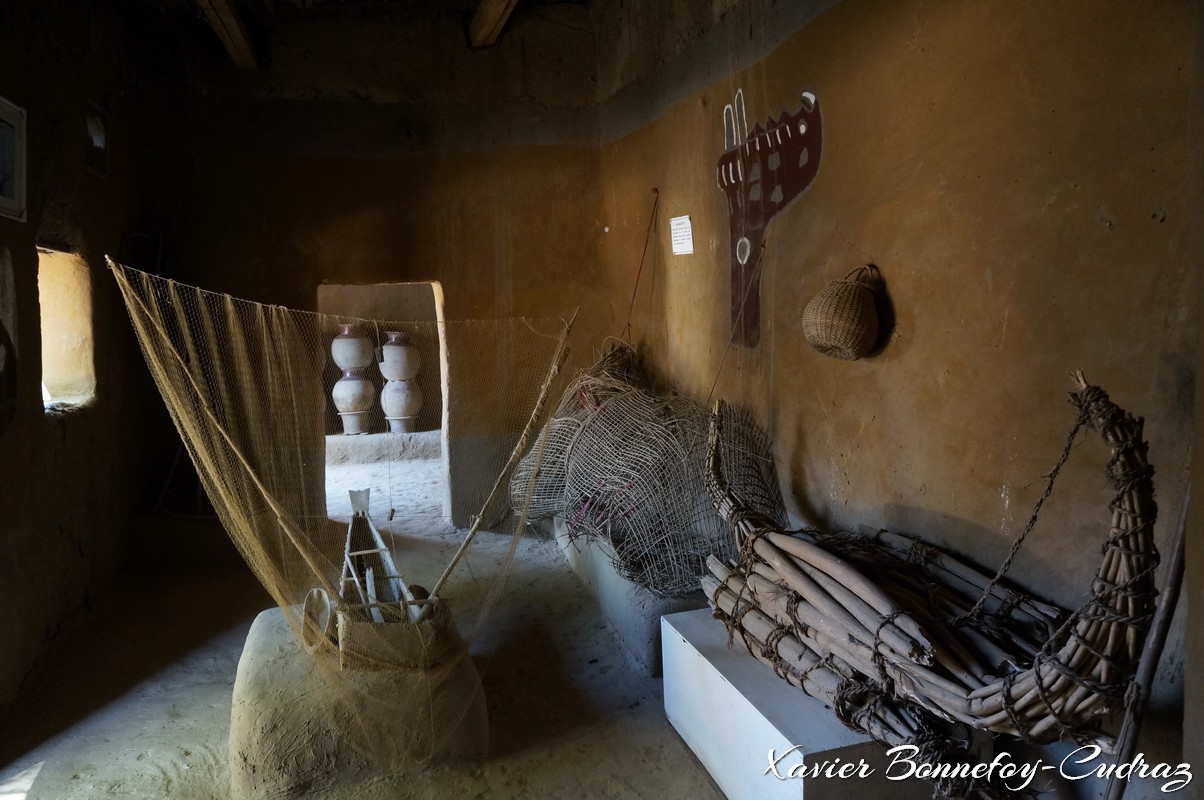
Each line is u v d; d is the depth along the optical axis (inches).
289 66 204.1
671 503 141.9
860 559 96.2
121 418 179.5
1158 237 72.6
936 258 102.2
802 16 130.4
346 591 119.0
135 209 188.7
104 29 170.2
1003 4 89.4
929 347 104.4
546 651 144.7
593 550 166.9
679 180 181.9
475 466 221.3
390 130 210.8
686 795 101.6
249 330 150.3
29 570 131.4
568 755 111.2
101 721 120.1
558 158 221.3
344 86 207.6
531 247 221.0
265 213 204.8
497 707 125.1
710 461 118.0
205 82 199.9
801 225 134.1
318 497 171.3
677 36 178.5
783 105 137.6
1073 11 80.3
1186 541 59.2
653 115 193.5
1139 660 63.1
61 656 138.9
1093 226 79.1
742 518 106.7
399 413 334.0
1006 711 68.0
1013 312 90.0
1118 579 62.4
